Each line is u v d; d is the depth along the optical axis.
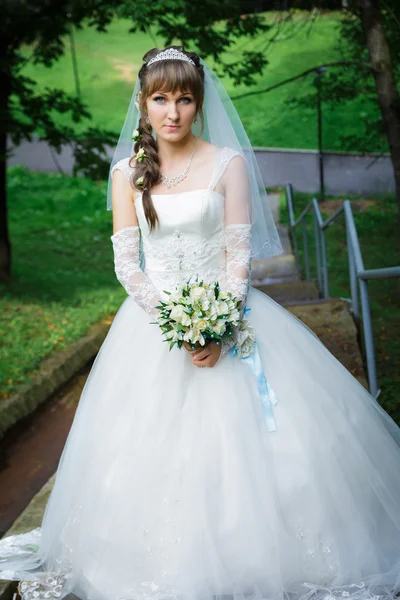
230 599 2.62
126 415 2.86
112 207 3.01
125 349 3.01
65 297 9.73
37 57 9.89
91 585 2.74
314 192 14.97
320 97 9.60
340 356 5.77
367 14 7.16
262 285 8.83
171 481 2.69
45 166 17.66
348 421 2.89
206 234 2.89
